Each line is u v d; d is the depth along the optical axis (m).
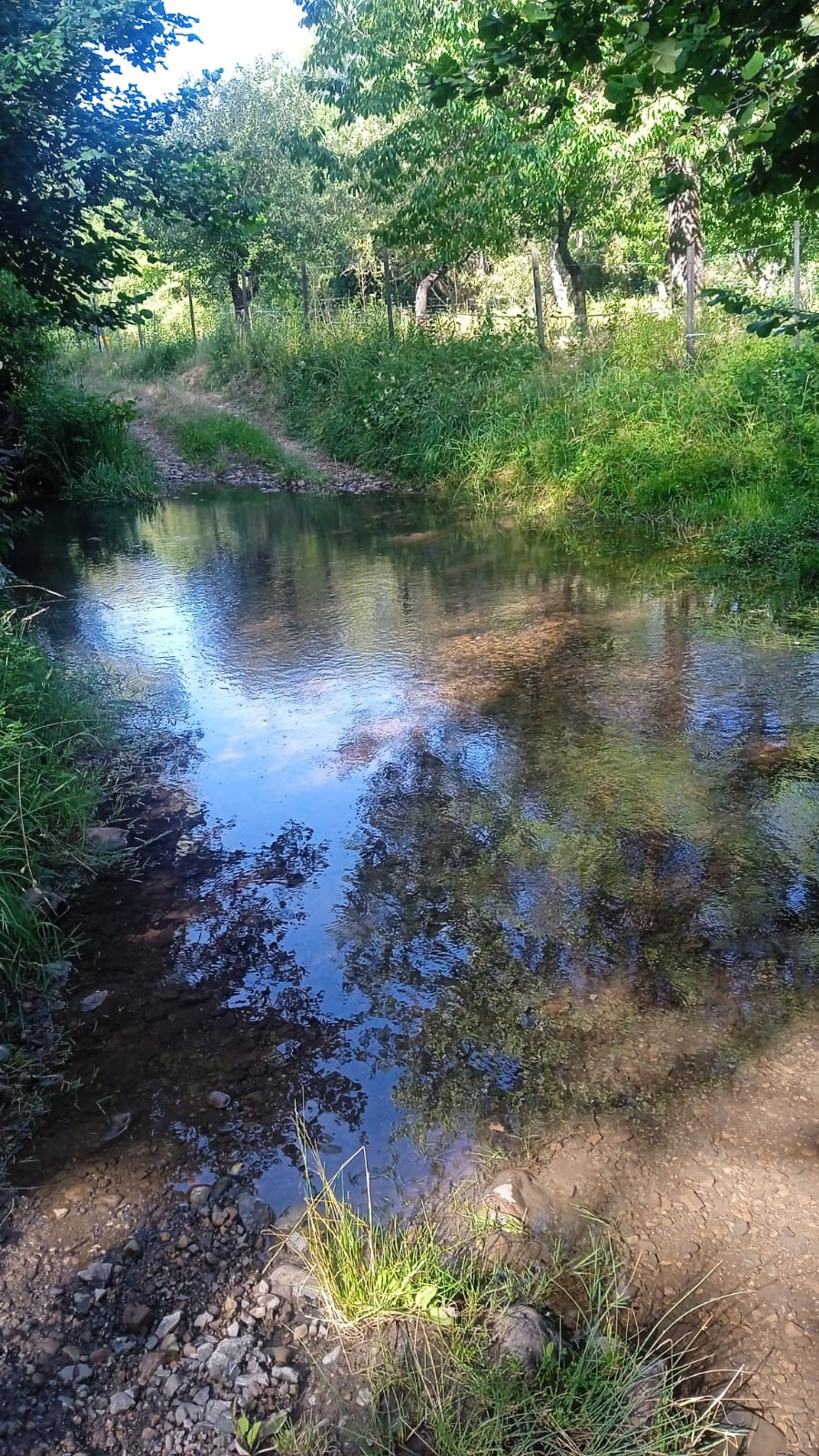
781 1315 1.98
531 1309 1.99
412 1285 2.04
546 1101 2.55
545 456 10.74
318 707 5.32
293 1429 1.80
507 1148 2.41
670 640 6.12
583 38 3.57
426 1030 2.84
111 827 4.04
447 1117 2.52
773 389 9.43
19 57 6.62
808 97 3.46
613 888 3.51
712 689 5.25
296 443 16.16
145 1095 2.64
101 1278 2.12
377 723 5.05
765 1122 2.46
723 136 10.79
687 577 7.54
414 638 6.45
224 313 24.38
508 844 3.83
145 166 8.08
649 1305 2.01
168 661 6.20
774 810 3.98
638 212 15.62
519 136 12.33
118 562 9.28
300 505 12.18
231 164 8.68
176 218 8.67
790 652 5.79
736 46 3.37
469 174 13.91
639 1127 2.46
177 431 16.84
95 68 7.39
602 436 10.36
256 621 7.05
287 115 23.34
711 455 9.31
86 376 24.22
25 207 7.91
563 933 3.27
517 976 3.06
